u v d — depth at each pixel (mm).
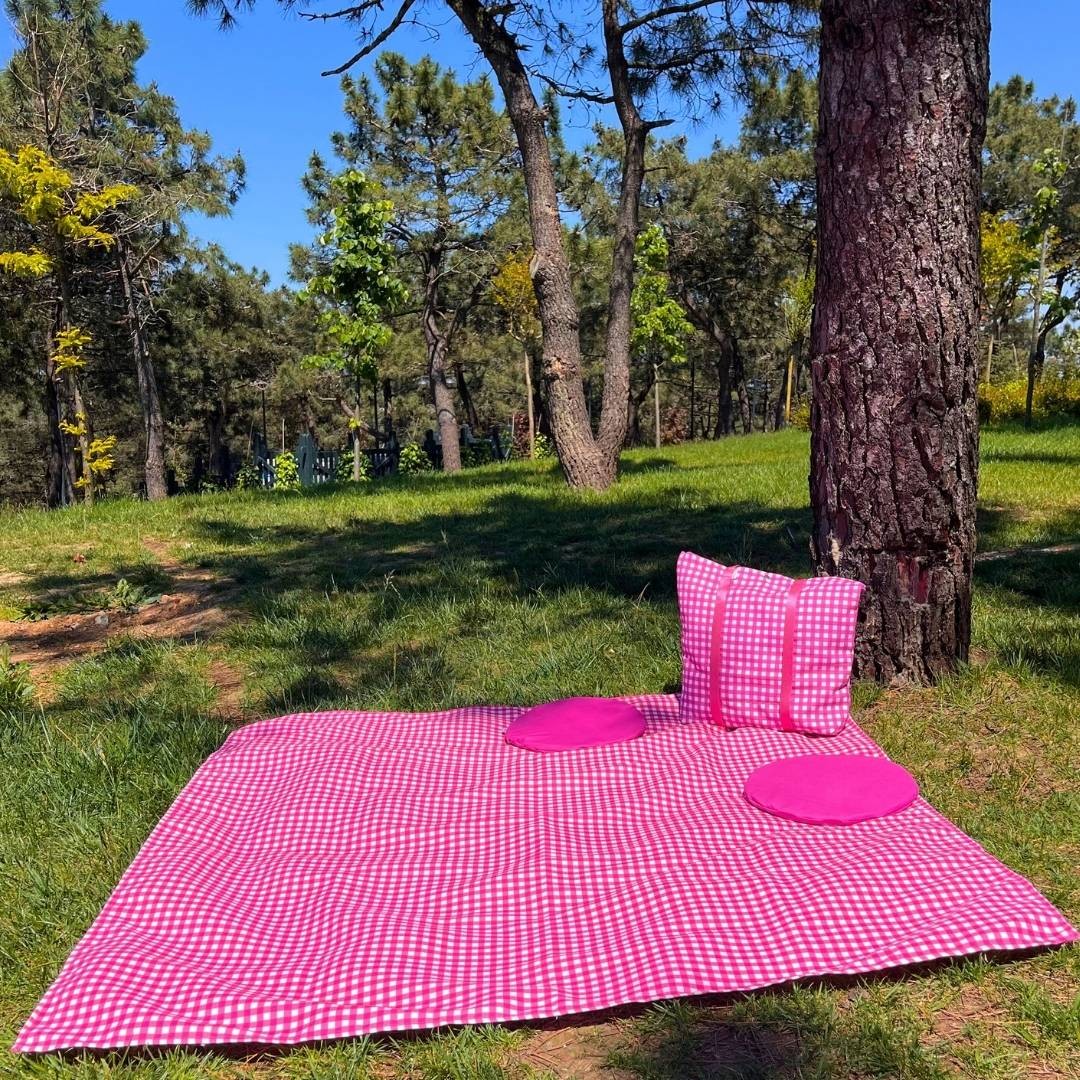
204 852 2912
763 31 12531
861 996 2312
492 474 15141
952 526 4074
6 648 5867
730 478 11922
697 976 2311
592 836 2959
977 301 3998
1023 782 3359
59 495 30469
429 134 23969
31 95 19250
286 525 10172
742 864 2707
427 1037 2262
